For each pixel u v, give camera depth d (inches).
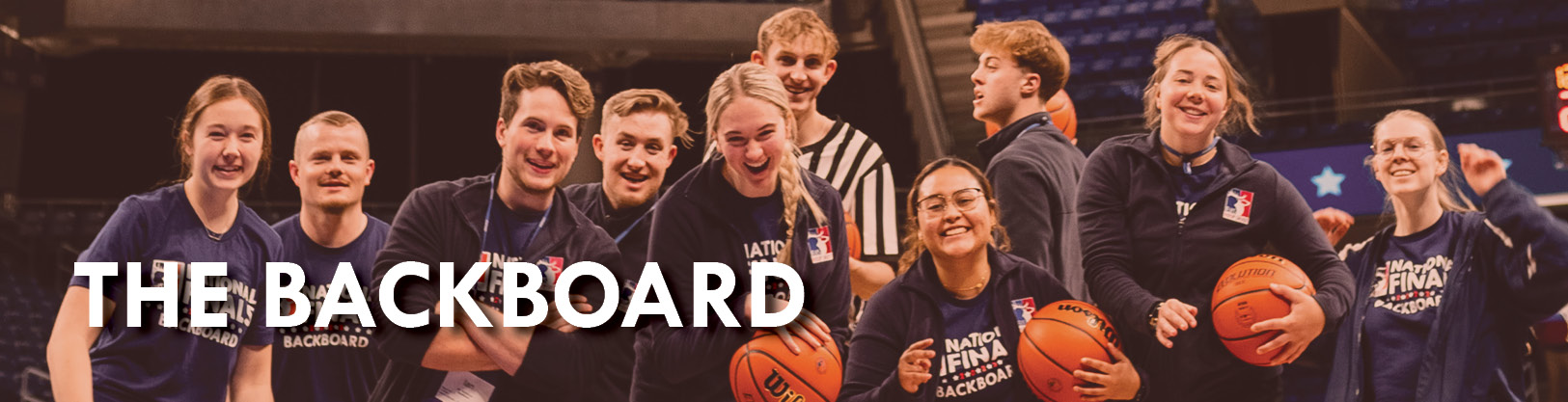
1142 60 290.8
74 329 149.6
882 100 276.8
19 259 264.5
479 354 151.5
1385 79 279.3
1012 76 169.3
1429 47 315.3
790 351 153.7
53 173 280.2
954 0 291.9
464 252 154.5
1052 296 159.0
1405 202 161.3
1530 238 153.9
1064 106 182.2
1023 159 164.4
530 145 156.5
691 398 154.9
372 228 164.4
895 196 184.7
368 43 271.4
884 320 159.3
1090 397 154.5
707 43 277.3
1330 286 155.6
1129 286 158.1
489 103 292.8
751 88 156.5
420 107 291.6
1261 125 228.7
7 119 264.4
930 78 244.1
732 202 156.2
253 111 161.0
